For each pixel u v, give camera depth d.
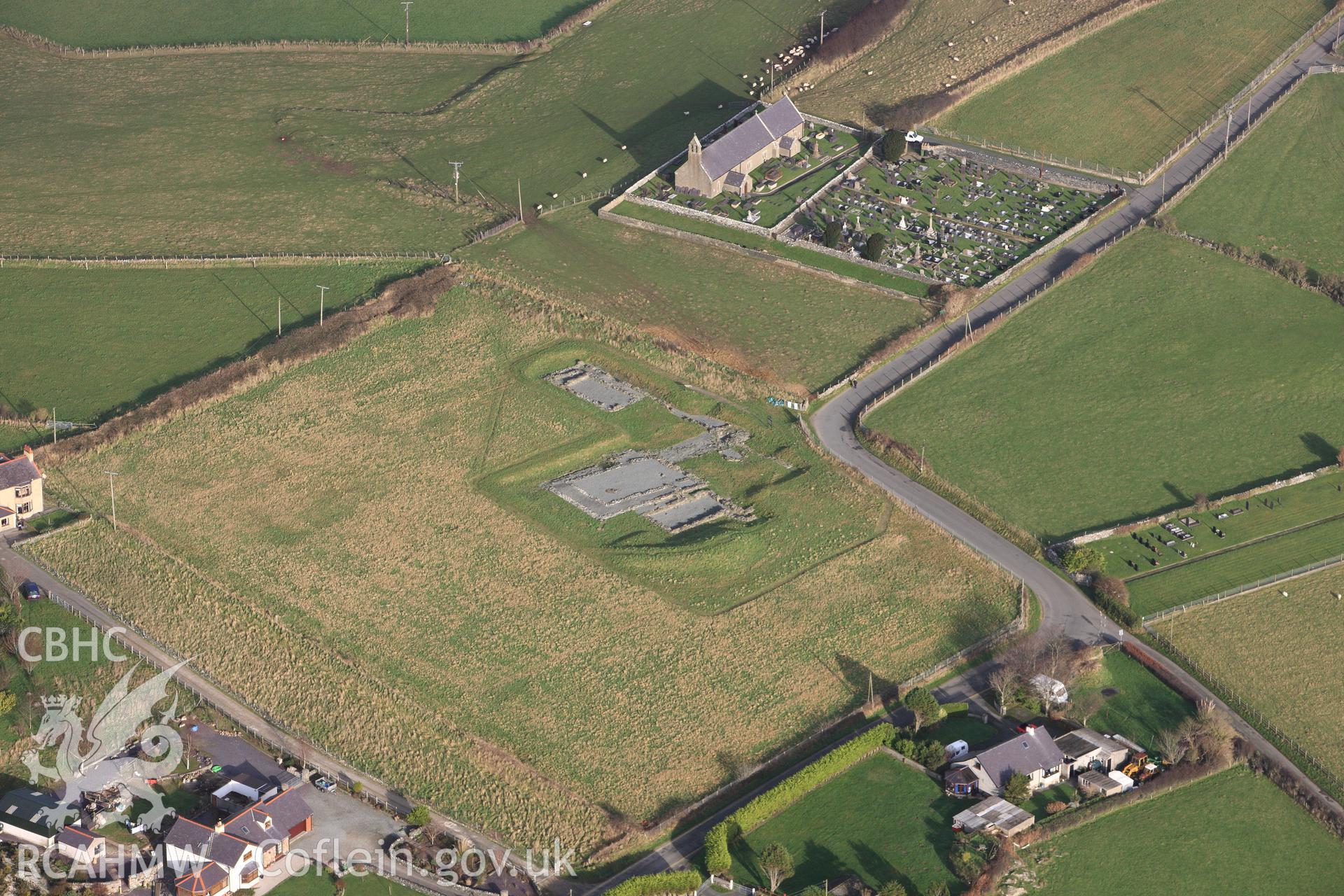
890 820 175.00
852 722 188.75
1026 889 166.88
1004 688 188.62
